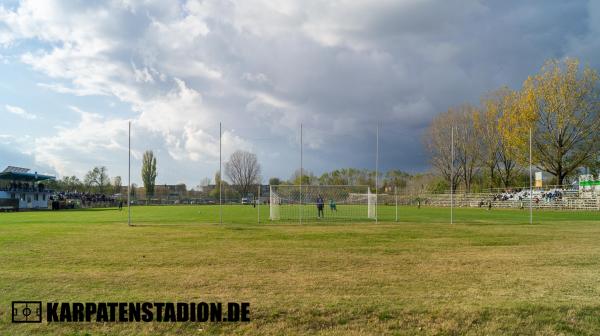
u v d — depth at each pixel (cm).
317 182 7494
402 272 1038
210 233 2062
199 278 962
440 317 677
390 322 657
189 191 10250
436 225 2609
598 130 5159
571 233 2053
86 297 796
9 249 1466
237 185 10031
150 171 10269
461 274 1012
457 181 7481
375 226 2530
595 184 5050
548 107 5388
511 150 5950
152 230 2247
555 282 923
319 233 2059
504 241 1716
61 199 7350
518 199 5862
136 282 920
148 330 632
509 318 673
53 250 1438
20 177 6788
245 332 622
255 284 900
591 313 699
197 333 621
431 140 7512
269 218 3472
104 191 10438
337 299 774
